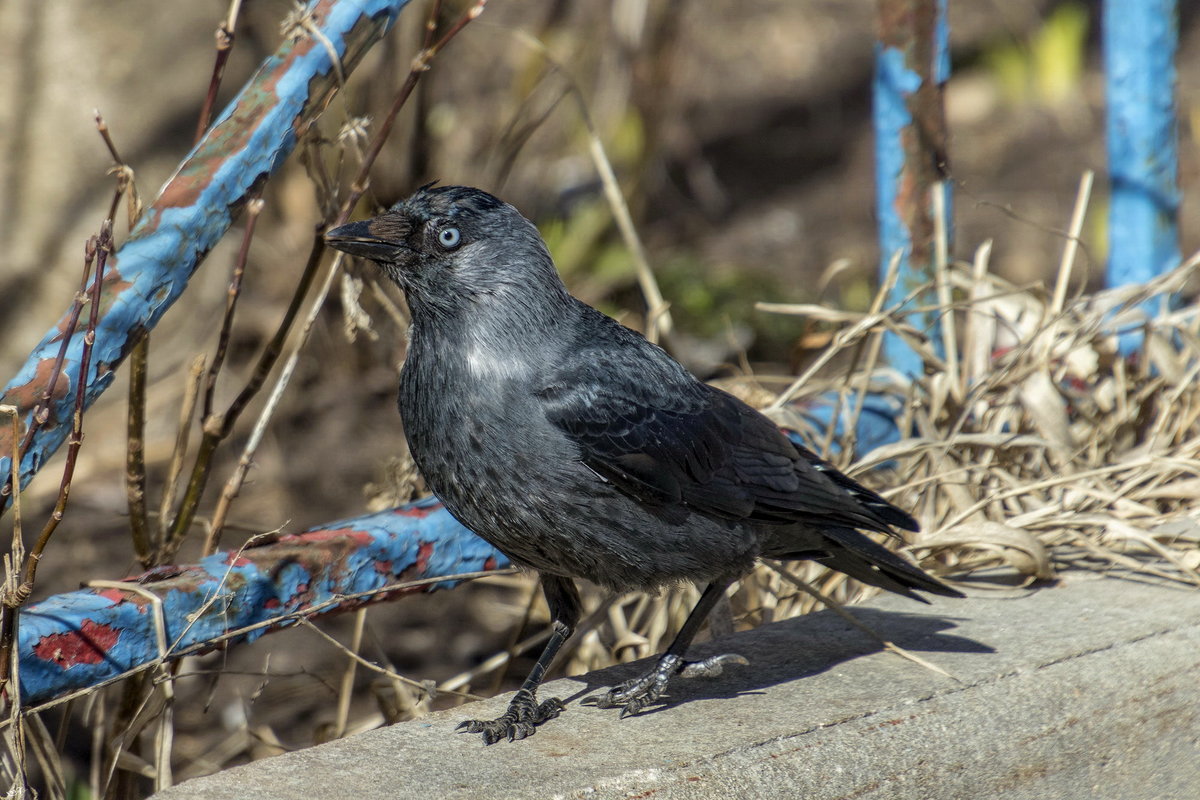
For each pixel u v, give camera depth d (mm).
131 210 6680
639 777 5363
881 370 9188
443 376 6559
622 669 6691
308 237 14062
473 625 10695
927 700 6031
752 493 6633
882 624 6980
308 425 12789
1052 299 9922
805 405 9180
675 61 15977
